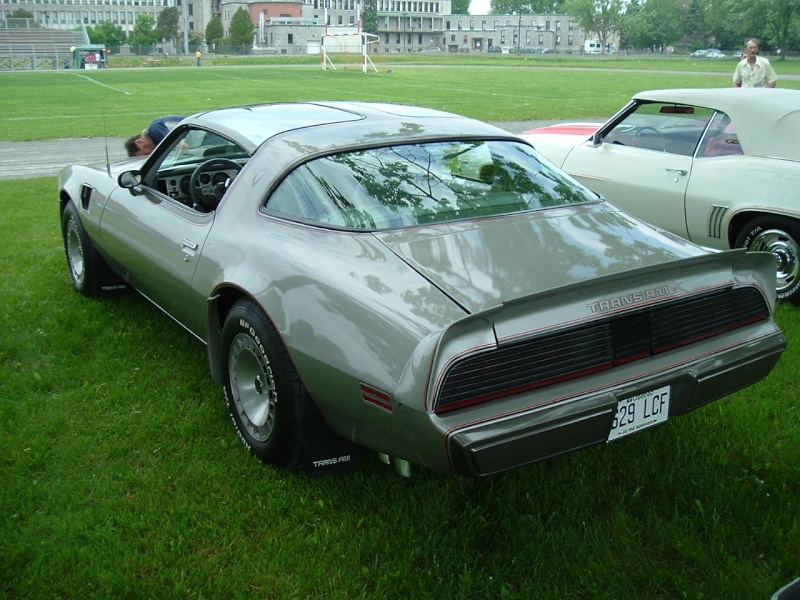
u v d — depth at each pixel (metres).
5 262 6.39
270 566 2.63
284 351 2.95
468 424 2.34
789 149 5.54
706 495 3.04
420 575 2.57
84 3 128.25
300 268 2.94
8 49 86.25
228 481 3.13
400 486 3.12
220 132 3.86
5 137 17.14
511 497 3.01
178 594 2.48
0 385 4.07
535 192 3.37
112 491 3.07
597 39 151.38
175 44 117.19
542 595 2.50
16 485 3.08
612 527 2.86
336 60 82.94
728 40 124.06
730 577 2.58
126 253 4.42
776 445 3.40
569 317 2.49
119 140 16.69
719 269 2.89
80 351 4.52
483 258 2.79
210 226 3.57
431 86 37.97
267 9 128.50
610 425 2.55
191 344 4.61
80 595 2.49
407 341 2.45
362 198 3.10
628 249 2.97
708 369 2.76
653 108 6.41
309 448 3.00
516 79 45.75
